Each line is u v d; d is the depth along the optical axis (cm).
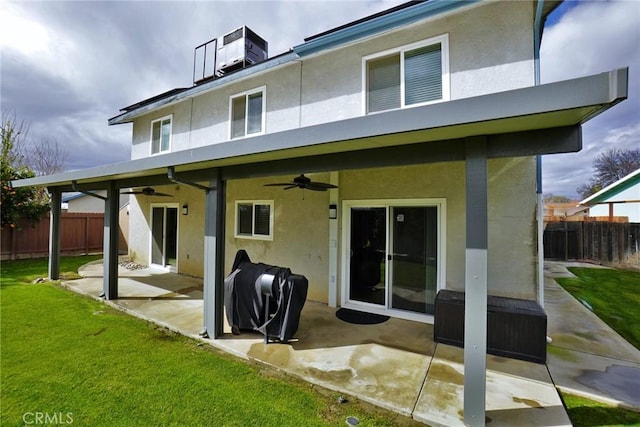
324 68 695
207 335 517
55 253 923
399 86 605
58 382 377
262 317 516
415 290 620
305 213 752
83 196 2445
